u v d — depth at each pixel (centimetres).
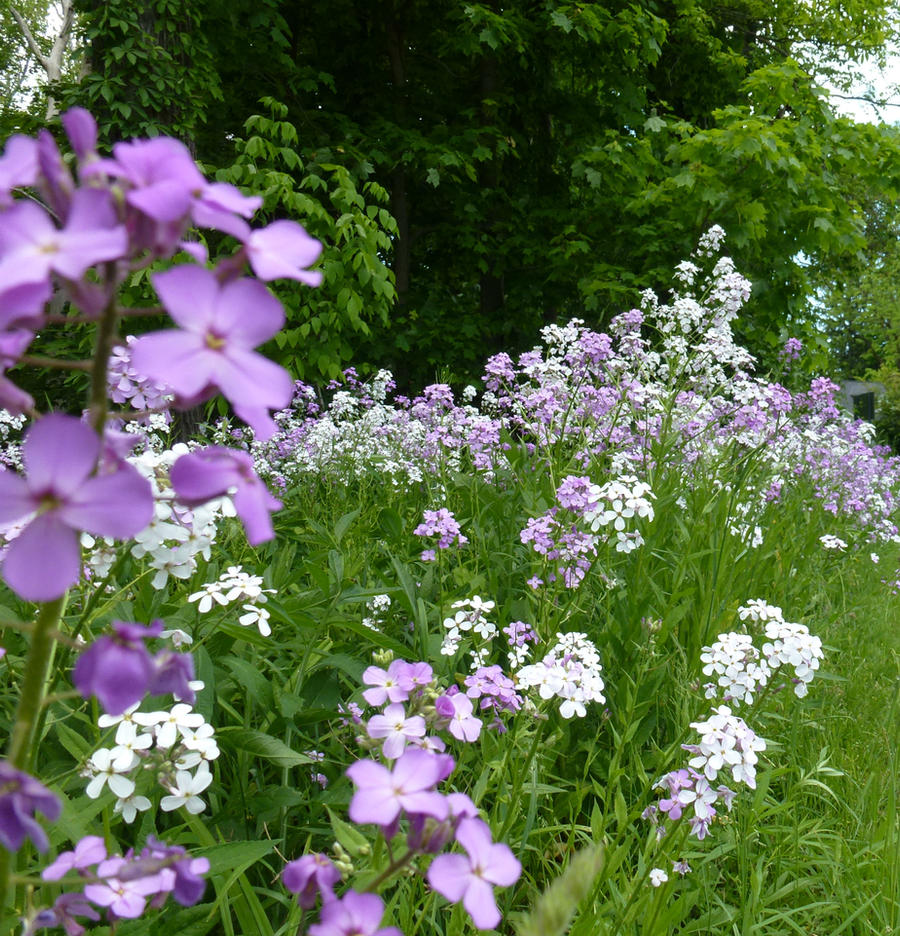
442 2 1132
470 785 242
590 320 1148
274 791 221
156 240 69
